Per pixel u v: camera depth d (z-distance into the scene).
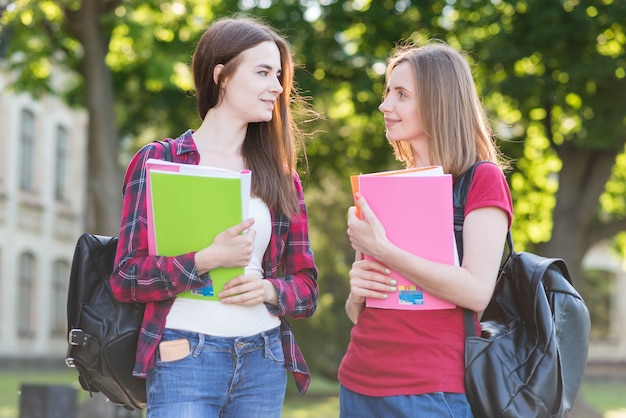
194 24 20.20
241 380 4.58
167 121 22.38
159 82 19.80
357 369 4.55
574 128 22.48
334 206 30.78
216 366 4.49
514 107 21.42
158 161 4.34
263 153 4.82
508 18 20.48
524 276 4.46
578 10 19.66
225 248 4.33
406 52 4.83
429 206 4.39
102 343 4.57
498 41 20.23
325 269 29.97
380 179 4.43
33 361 42.56
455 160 4.58
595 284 59.69
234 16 5.01
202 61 4.75
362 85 21.08
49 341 45.19
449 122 4.61
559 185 22.80
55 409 10.09
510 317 4.54
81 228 48.19
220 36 4.71
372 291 4.50
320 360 28.62
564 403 4.36
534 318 4.36
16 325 42.25
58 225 45.94
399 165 23.95
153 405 4.50
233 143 4.75
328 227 30.86
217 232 4.36
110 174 18.16
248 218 4.38
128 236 4.53
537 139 23.69
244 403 4.63
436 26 21.20
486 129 4.88
